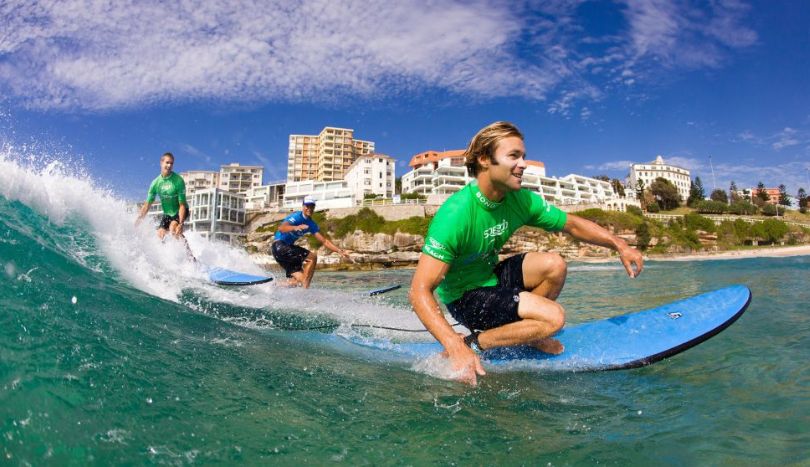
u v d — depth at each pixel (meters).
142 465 1.05
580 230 2.80
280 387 1.75
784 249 48.84
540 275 2.61
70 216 3.90
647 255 45.25
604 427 1.54
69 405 1.22
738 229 55.78
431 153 86.19
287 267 6.84
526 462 1.27
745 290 2.79
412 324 3.78
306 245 45.03
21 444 1.01
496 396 1.89
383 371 2.23
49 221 3.58
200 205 53.12
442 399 1.80
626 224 46.66
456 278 2.66
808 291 5.92
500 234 2.57
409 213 45.53
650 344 2.45
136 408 1.32
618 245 2.73
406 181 83.38
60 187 3.84
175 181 6.80
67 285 2.42
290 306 4.39
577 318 4.55
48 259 2.72
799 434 1.45
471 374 2.07
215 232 51.56
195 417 1.35
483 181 2.41
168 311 2.86
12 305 1.75
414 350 2.80
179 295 3.93
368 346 2.92
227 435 1.27
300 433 1.35
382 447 1.32
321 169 107.56
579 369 2.33
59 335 1.65
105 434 1.14
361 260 42.59
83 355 1.56
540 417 1.64
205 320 2.96
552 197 70.50
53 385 1.28
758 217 75.94
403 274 22.17
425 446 1.34
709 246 50.81
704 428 1.52
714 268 16.58
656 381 2.11
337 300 5.05
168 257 5.84
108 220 4.53
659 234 48.06
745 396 1.84
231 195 55.22
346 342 2.99
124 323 2.14
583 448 1.37
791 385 1.95
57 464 0.99
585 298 6.49
